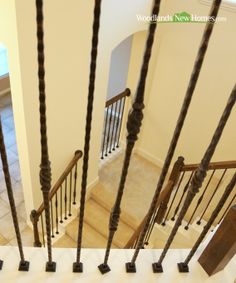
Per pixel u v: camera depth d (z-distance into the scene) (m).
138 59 4.31
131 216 4.43
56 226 4.28
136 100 0.79
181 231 3.41
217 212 1.03
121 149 5.38
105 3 3.01
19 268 1.07
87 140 0.94
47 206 1.06
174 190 4.13
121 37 3.51
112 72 6.47
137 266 1.13
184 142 4.79
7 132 5.64
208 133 4.46
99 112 3.93
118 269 1.12
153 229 3.62
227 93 4.00
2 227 4.30
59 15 2.62
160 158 5.25
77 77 3.23
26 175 3.52
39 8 0.67
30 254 1.12
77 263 1.10
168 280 1.11
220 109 4.16
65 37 2.81
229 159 4.45
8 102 6.34
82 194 1.08
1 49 6.32
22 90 2.72
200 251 1.18
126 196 4.72
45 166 0.96
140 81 0.75
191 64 4.08
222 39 3.69
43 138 0.90
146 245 3.68
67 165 3.96
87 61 3.22
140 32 3.99
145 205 4.63
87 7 2.83
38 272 1.08
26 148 3.21
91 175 4.54
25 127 3.01
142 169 5.22
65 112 3.38
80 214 1.10
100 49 3.30
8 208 4.54
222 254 1.07
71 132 3.66
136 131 0.85
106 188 4.75
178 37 3.99
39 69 0.77
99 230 4.35
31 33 2.47
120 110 5.07
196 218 3.63
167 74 4.38
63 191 4.25
